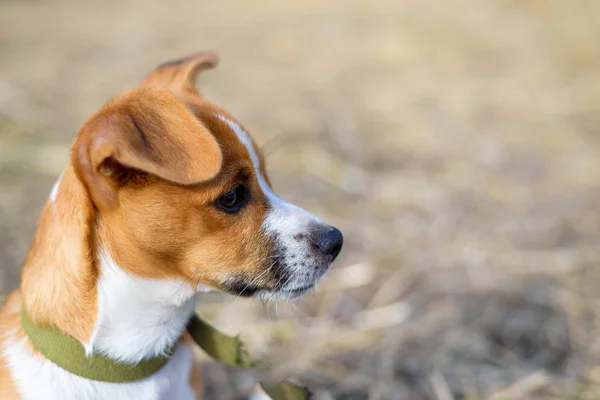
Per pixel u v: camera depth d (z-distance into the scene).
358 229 1.05
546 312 0.92
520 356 0.87
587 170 1.22
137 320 0.66
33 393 0.65
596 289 0.95
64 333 0.65
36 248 0.66
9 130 1.26
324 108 1.48
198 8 2.28
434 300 0.94
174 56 1.76
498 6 2.21
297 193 1.13
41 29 1.97
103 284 0.65
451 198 1.13
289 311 0.92
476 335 0.89
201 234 0.65
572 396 0.82
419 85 1.60
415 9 2.21
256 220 0.67
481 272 0.98
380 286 0.96
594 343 0.88
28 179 1.12
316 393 0.83
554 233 1.04
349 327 0.90
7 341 0.67
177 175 0.58
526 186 1.17
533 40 1.89
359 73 1.69
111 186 0.63
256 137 1.30
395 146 1.31
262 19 2.13
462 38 1.92
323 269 0.69
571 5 2.17
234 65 1.72
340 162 1.24
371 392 0.83
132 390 0.67
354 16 2.15
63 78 1.57
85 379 0.65
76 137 0.63
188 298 0.67
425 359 0.87
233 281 0.67
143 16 2.16
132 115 0.60
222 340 0.70
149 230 0.64
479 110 1.47
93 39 1.90
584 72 1.66
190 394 0.70
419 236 1.04
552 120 1.42
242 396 0.83
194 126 0.59
